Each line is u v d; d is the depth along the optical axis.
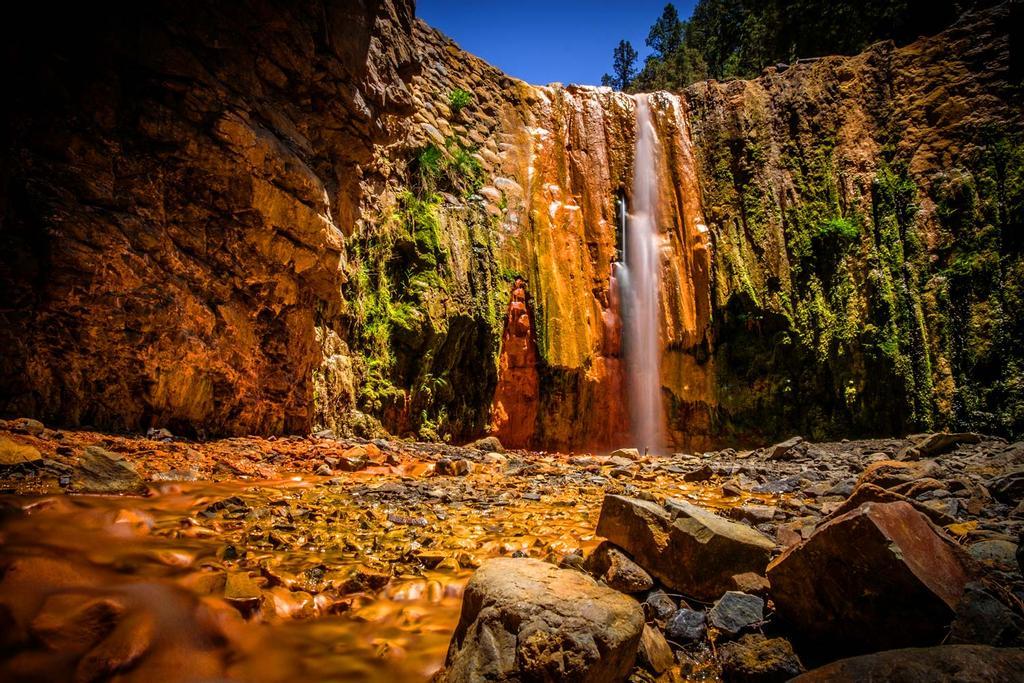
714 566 2.86
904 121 15.53
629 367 14.49
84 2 5.87
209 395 7.20
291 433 8.32
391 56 9.88
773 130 16.23
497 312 12.46
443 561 3.35
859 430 13.76
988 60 15.10
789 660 2.23
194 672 2.20
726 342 14.87
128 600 2.44
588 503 5.43
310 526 3.94
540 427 13.20
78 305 5.84
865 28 18.73
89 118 6.05
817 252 14.95
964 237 14.22
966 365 13.52
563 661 1.89
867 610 2.27
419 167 12.16
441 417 11.20
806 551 2.43
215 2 6.75
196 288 7.02
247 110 7.30
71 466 4.19
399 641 2.51
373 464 6.95
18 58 5.53
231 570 2.95
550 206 14.63
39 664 2.07
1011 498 4.65
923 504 4.14
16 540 2.82
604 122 16.02
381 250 10.62
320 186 8.18
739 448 14.38
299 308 8.38
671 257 15.16
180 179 6.86
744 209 15.57
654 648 2.36
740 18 24.88
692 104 16.95
